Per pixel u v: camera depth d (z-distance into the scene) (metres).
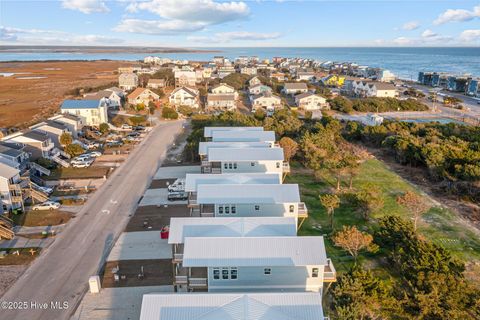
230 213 33.09
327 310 24.25
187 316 19.44
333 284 27.11
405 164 58.00
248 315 19.08
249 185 34.41
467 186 45.31
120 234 36.22
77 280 29.22
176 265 28.09
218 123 68.56
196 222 28.23
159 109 100.25
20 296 27.30
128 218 39.53
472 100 121.88
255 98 105.06
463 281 24.31
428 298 21.59
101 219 39.31
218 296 20.50
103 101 81.88
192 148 57.28
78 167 54.72
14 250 33.28
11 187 39.97
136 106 97.19
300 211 34.06
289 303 20.08
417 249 27.27
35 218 39.38
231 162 42.91
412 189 48.06
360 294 22.09
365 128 69.12
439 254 26.05
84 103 79.12
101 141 69.38
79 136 71.00
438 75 157.00
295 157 58.69
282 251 24.69
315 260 24.17
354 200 39.34
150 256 32.34
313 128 67.31
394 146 59.53
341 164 47.25
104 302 26.56
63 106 77.56
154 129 78.62
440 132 65.50
